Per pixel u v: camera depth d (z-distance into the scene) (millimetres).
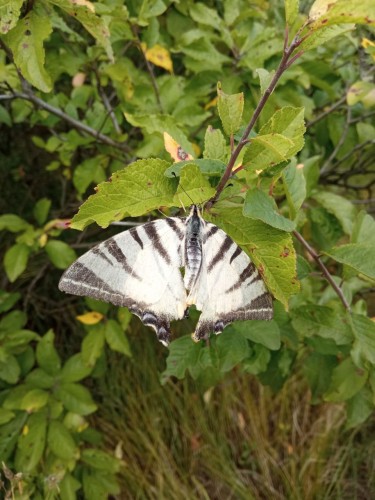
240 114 158
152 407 382
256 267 169
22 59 203
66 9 203
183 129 284
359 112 333
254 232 167
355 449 377
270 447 382
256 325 223
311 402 260
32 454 282
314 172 260
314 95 341
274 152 153
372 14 135
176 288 163
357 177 472
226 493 369
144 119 210
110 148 305
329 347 241
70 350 396
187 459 375
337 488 362
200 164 161
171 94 289
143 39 282
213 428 384
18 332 305
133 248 162
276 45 284
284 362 251
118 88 284
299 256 222
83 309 401
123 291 160
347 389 237
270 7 355
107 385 385
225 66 304
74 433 306
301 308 230
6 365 300
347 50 328
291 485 367
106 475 316
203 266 161
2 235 396
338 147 318
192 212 159
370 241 223
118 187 153
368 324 215
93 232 373
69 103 297
